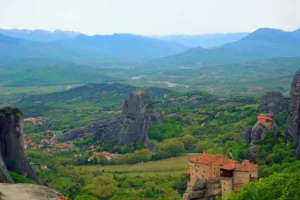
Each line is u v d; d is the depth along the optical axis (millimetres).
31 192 76562
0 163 165500
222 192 163875
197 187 165250
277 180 128500
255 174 170000
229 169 167250
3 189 76625
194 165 184125
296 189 117062
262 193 126000
